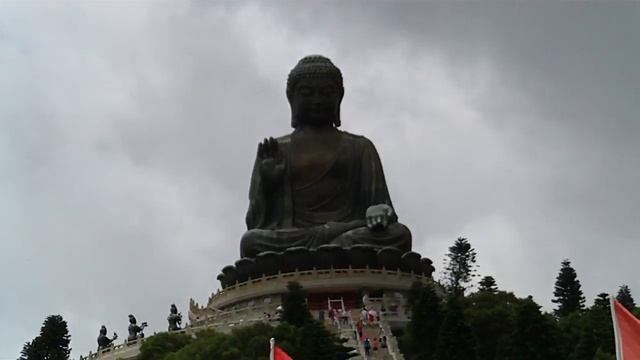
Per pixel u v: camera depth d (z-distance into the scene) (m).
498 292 69.19
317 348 47.91
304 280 78.88
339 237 83.62
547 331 50.72
